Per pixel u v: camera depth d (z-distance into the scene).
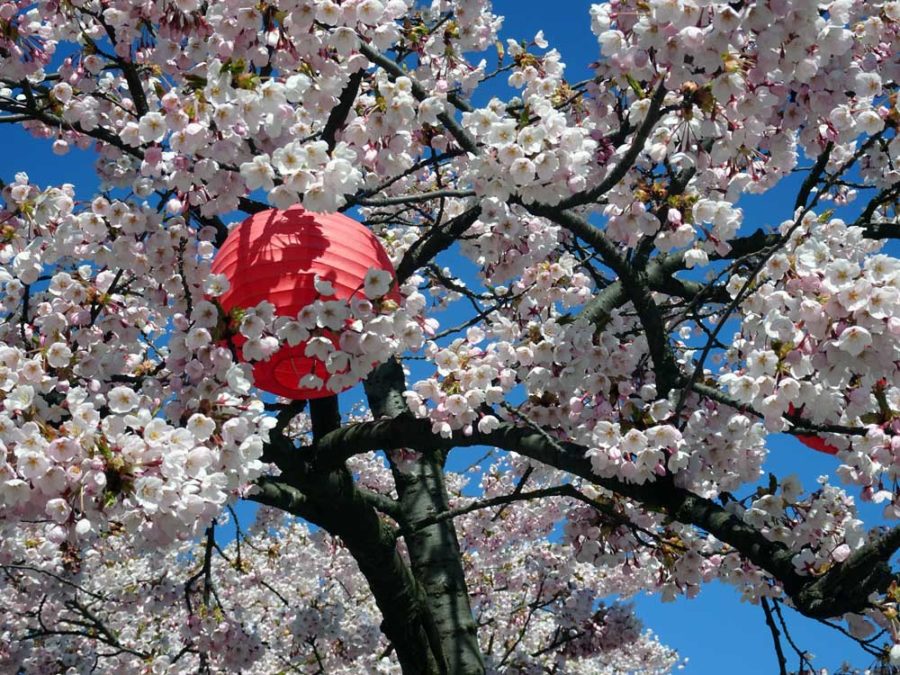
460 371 3.40
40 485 2.45
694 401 3.79
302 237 3.04
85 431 2.48
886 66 3.66
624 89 3.58
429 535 5.22
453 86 4.63
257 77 2.82
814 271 2.78
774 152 3.40
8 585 6.27
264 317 2.94
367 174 4.71
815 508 3.49
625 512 4.20
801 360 2.77
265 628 7.63
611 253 3.69
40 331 3.79
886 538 2.94
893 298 2.62
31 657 5.87
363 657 6.45
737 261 3.29
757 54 2.76
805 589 3.22
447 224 4.11
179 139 2.86
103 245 3.37
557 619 6.11
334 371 3.07
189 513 2.50
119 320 3.56
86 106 4.04
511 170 2.91
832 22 2.80
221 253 3.16
